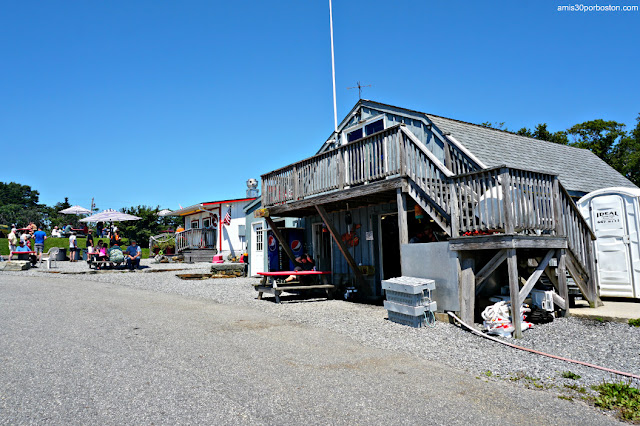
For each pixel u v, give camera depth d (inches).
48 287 466.0
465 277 293.7
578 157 578.6
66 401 152.7
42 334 249.9
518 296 268.4
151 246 1113.4
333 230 416.8
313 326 291.7
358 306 384.5
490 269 288.8
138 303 371.6
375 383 178.9
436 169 322.0
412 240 385.1
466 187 318.7
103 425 134.6
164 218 2094.0
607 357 220.2
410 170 338.3
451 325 295.1
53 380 173.8
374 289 440.5
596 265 377.7
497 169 274.7
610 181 537.3
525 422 143.3
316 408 151.1
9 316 300.5
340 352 226.5
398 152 345.7
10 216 3447.3
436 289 311.3
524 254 328.8
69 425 134.1
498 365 208.2
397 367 202.4
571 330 275.3
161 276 615.8
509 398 164.7
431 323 299.4
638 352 226.1
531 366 206.5
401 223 343.0
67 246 1195.9
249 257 669.9
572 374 191.6
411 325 293.6
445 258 305.6
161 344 232.2
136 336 249.1
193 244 981.8
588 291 335.0
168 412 144.9
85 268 723.4
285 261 580.1
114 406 149.0
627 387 172.2
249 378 180.5
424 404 157.0
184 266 822.5
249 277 654.5
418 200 333.7
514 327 264.5
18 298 382.3
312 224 537.0
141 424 135.7
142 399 155.5
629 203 362.0
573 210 333.7
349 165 390.6
